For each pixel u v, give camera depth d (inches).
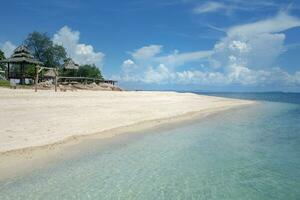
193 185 430.6
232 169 505.4
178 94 2396.7
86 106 1071.6
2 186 396.5
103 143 637.9
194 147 656.4
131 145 641.6
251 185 434.0
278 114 1435.8
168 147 646.5
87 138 663.1
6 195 373.1
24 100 1014.4
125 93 1825.8
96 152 569.6
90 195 386.9
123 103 1291.8
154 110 1196.5
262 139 765.9
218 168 509.7
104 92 1722.4
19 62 1980.8
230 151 629.3
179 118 1093.8
